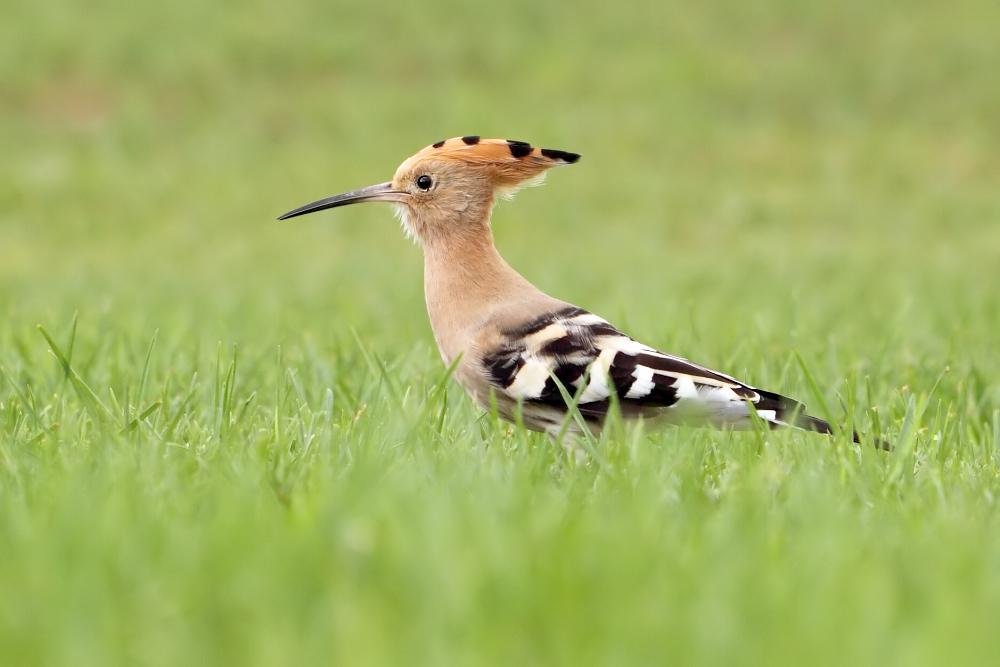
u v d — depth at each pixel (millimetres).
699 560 5680
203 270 22781
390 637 4848
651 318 14984
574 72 39750
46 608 5117
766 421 8023
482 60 40844
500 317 8570
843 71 39188
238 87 38438
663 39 42000
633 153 34125
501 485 6859
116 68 38812
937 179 32156
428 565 5457
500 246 26000
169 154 34000
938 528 6219
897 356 12008
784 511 6586
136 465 7207
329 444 7934
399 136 35562
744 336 13398
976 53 39750
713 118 36594
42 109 36188
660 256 24391
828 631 4867
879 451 8359
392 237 27297
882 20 42656
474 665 4609
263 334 13867
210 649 4824
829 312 15758
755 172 32844
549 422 8375
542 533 5883
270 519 6141
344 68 40125
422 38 42000
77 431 8414
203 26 41938
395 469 7145
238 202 30484
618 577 5391
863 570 5570
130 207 29828
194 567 5523
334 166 33438
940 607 5051
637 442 7562
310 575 5465
